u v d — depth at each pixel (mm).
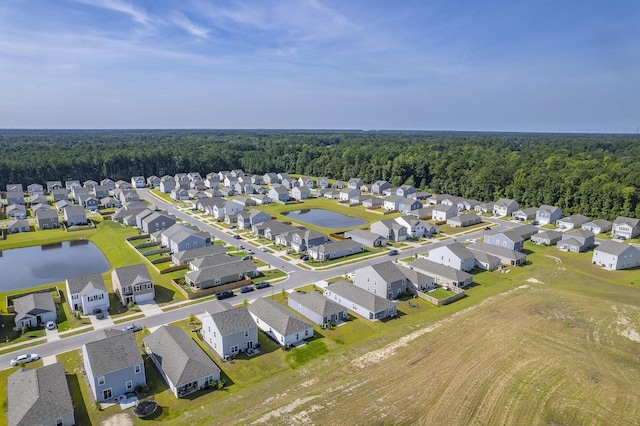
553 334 48250
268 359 43188
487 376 39719
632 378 39938
